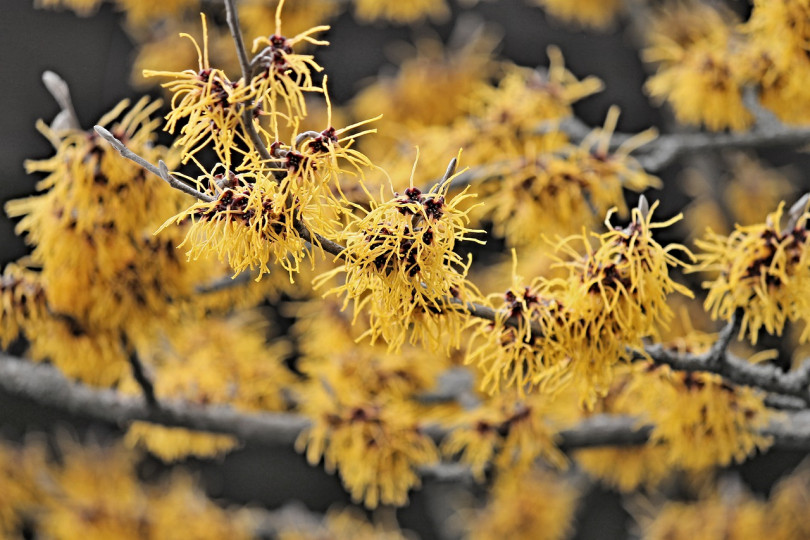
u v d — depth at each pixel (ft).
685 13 16.30
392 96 18.12
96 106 20.89
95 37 21.06
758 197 18.17
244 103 5.55
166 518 15.83
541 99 11.53
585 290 6.32
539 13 22.18
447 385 12.70
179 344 11.91
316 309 11.90
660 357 7.22
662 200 19.80
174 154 8.61
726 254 7.02
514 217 10.37
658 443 10.05
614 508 20.58
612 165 9.92
